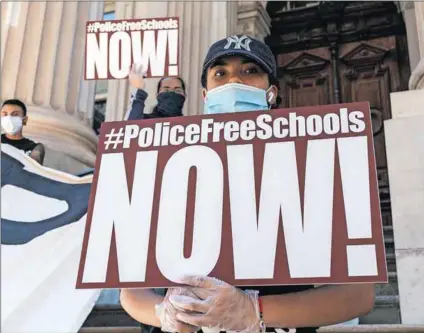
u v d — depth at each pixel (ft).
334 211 4.12
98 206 4.48
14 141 12.77
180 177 4.47
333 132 4.37
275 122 4.51
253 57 5.30
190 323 3.85
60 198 7.68
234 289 3.89
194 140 4.58
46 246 7.33
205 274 4.12
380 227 4.00
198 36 20.72
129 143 4.67
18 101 12.92
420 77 12.67
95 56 9.33
